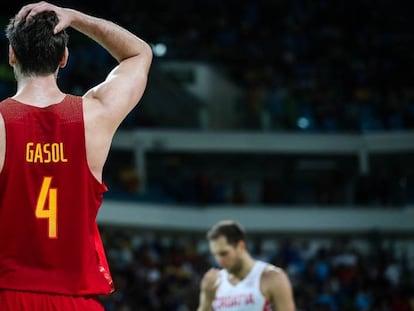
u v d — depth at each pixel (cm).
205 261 2294
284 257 2484
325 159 3216
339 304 2197
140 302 1928
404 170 3241
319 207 2975
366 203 3000
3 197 338
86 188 348
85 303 341
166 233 2819
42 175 342
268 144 3130
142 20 3375
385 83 3438
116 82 372
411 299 2273
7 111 346
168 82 3034
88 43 2972
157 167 3091
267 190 3017
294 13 3744
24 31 354
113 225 2708
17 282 333
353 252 2569
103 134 356
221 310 830
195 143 3062
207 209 2892
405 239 2984
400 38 3647
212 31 3550
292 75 3409
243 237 822
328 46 3588
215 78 3183
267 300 812
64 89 2572
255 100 3134
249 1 3741
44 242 338
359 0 3766
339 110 3262
